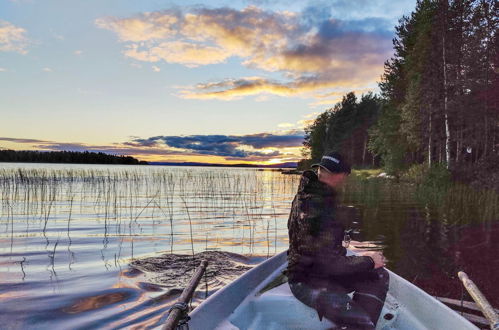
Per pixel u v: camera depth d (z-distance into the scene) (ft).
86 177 84.43
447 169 75.61
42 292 13.64
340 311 8.07
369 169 156.04
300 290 8.54
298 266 8.52
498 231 27.14
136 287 14.30
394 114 113.09
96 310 11.97
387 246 22.38
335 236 8.13
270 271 11.96
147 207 42.19
